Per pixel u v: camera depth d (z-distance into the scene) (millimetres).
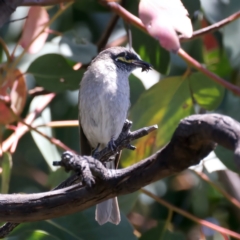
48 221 8258
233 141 4363
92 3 11312
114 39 11930
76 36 10070
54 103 11211
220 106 10914
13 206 5750
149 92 9289
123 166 9625
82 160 5320
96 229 8305
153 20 5988
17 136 9102
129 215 11734
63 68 9258
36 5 7852
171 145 5066
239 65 11266
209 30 8391
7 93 9320
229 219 11578
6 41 11141
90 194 5641
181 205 11695
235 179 11555
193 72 9289
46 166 12211
